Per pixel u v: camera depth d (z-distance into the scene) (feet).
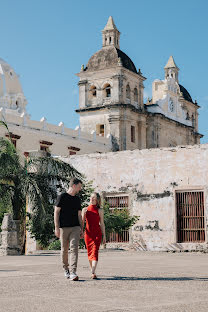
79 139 171.12
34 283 27.17
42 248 78.69
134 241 77.25
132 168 78.84
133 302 21.08
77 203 29.14
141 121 202.28
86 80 202.18
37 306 20.13
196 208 73.10
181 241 73.87
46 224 70.44
